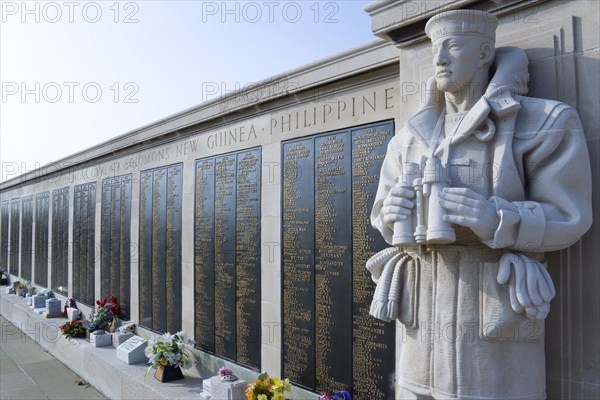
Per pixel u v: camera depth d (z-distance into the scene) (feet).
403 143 10.47
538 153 8.84
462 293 9.03
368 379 15.43
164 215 27.20
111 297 32.09
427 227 8.85
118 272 32.22
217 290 22.52
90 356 27.35
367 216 15.80
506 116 9.07
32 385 27.25
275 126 19.80
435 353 9.32
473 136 9.22
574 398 9.64
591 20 9.82
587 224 8.63
